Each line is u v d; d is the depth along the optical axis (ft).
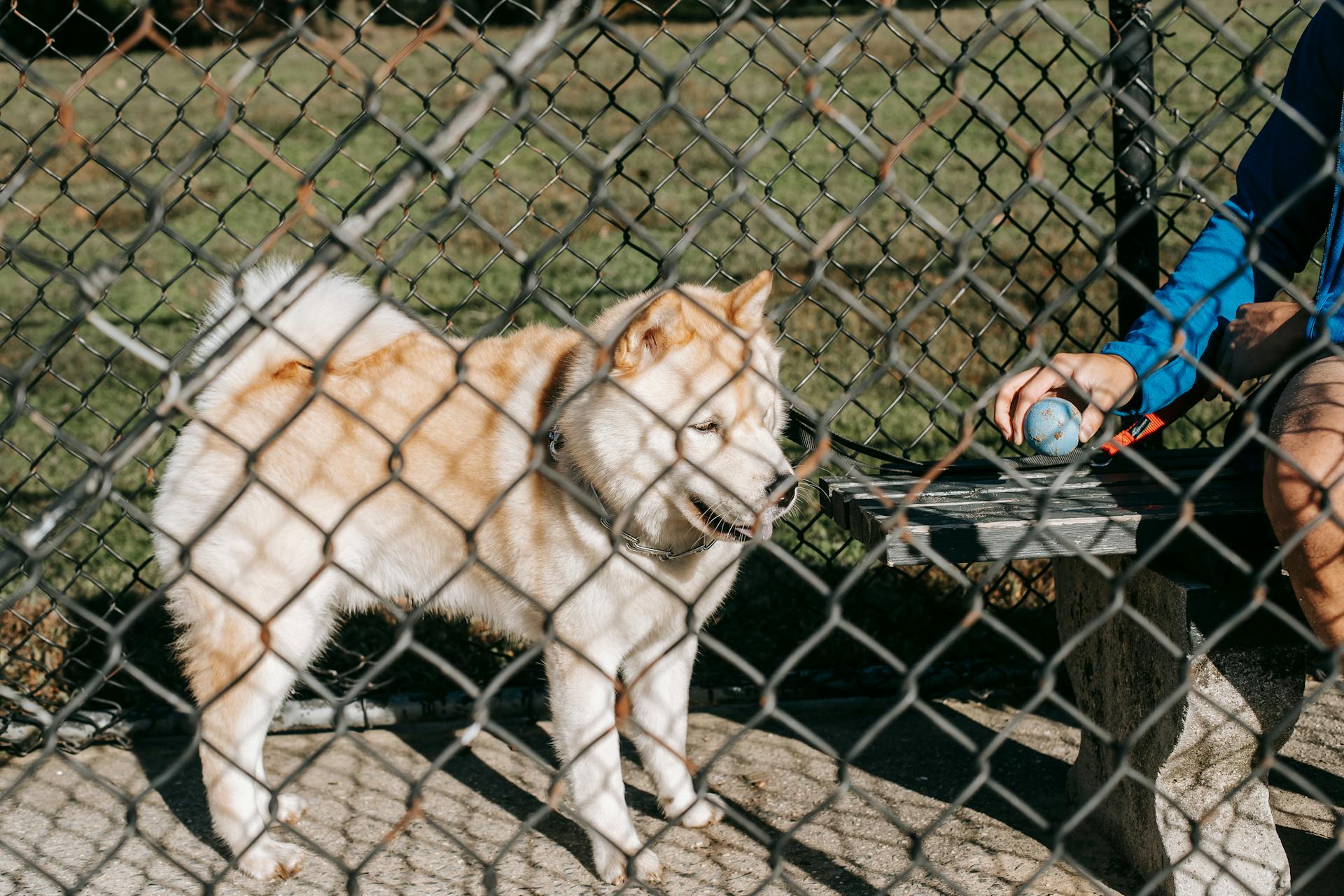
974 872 7.38
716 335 7.75
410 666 10.87
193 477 8.45
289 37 3.76
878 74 37.81
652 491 7.82
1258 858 6.67
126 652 10.91
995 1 9.69
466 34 3.80
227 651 8.23
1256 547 6.40
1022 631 10.82
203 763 8.08
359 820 8.49
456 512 8.49
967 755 9.13
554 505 8.00
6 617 11.30
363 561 8.84
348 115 35.06
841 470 8.79
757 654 10.82
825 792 8.66
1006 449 13.91
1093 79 9.57
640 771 9.26
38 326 21.21
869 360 10.69
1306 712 9.24
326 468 8.43
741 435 7.73
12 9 9.47
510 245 3.95
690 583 8.09
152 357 3.84
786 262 22.61
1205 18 4.31
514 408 8.36
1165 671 6.56
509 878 7.66
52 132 36.83
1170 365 7.15
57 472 15.14
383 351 8.81
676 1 9.40
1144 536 6.39
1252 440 7.14
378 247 9.57
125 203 29.04
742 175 4.01
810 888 7.34
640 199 27.12
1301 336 6.78
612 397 7.67
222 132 3.72
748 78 40.68
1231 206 7.66
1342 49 7.16
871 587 11.73
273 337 8.38
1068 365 7.18
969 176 27.84
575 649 4.66
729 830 8.20
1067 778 8.34
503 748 9.73
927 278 21.09
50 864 7.88
